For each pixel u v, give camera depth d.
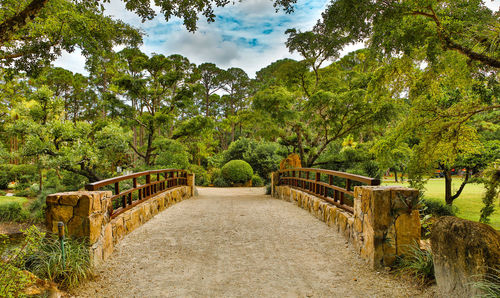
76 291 2.72
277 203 8.80
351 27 4.40
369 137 14.09
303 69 11.44
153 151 16.23
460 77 5.37
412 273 2.93
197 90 15.84
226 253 3.92
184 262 3.59
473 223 2.20
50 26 4.81
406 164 7.74
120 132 12.61
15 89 16.27
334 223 4.86
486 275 1.96
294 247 4.14
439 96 6.15
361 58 12.99
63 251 2.83
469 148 6.01
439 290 2.43
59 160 10.86
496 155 8.77
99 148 12.26
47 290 2.46
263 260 3.65
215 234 4.87
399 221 3.18
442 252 2.37
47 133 11.43
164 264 3.51
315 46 10.56
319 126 11.81
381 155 7.18
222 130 37.44
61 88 23.98
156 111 16.41
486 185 4.97
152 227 5.31
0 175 18.72
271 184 12.53
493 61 4.14
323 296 2.68
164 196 7.44
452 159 6.20
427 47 4.82
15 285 2.16
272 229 5.19
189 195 11.20
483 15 4.13
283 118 10.38
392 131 7.81
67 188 12.65
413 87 6.09
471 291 2.05
